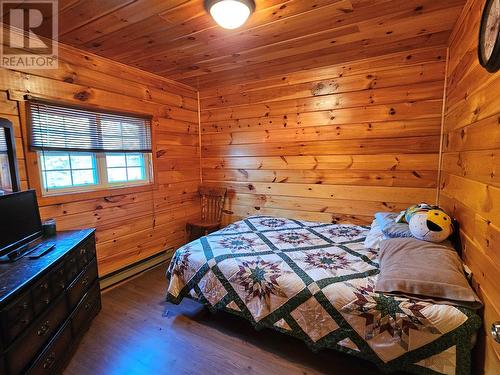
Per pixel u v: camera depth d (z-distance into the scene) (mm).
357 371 1604
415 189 2590
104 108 2520
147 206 3047
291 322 1652
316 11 1744
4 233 1507
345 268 1777
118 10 1689
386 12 1773
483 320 1251
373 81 2658
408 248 1662
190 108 3609
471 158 1463
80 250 1888
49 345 1465
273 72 3020
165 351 1776
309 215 3146
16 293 1214
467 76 1613
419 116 2504
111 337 1910
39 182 2098
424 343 1344
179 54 2449
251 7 1641
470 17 1595
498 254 1077
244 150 3490
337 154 2918
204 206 3797
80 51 2326
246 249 2141
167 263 3266
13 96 1920
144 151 2975
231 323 2074
